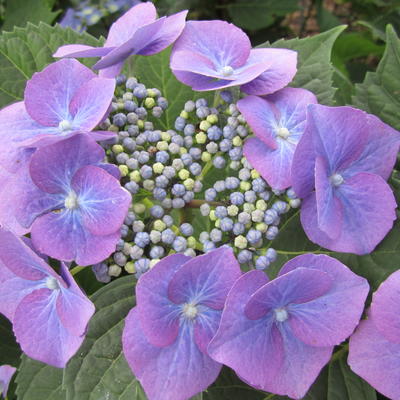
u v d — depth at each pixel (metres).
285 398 0.22
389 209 0.19
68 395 0.18
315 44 0.24
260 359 0.17
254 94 0.20
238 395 0.22
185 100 0.25
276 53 0.21
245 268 0.20
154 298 0.16
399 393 0.18
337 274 0.17
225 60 0.20
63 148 0.17
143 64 0.25
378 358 0.18
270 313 0.17
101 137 0.18
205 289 0.16
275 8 0.44
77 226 0.17
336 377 0.21
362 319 0.20
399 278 0.17
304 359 0.18
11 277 0.18
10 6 0.39
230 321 0.16
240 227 0.19
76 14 0.40
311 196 0.19
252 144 0.19
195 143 0.21
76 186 0.17
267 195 0.19
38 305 0.18
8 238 0.16
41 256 0.17
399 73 0.24
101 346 0.19
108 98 0.18
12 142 0.19
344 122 0.18
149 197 0.21
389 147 0.20
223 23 0.20
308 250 0.22
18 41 0.25
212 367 0.17
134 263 0.18
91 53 0.20
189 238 0.19
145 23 0.21
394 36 0.24
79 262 0.17
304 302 0.17
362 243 0.19
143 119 0.21
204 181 0.25
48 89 0.19
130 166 0.19
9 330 0.27
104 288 0.20
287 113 0.20
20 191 0.17
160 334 0.16
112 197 0.16
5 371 0.27
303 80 0.24
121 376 0.18
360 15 0.49
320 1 0.45
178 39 0.20
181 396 0.16
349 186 0.19
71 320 0.16
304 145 0.17
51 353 0.17
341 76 0.33
